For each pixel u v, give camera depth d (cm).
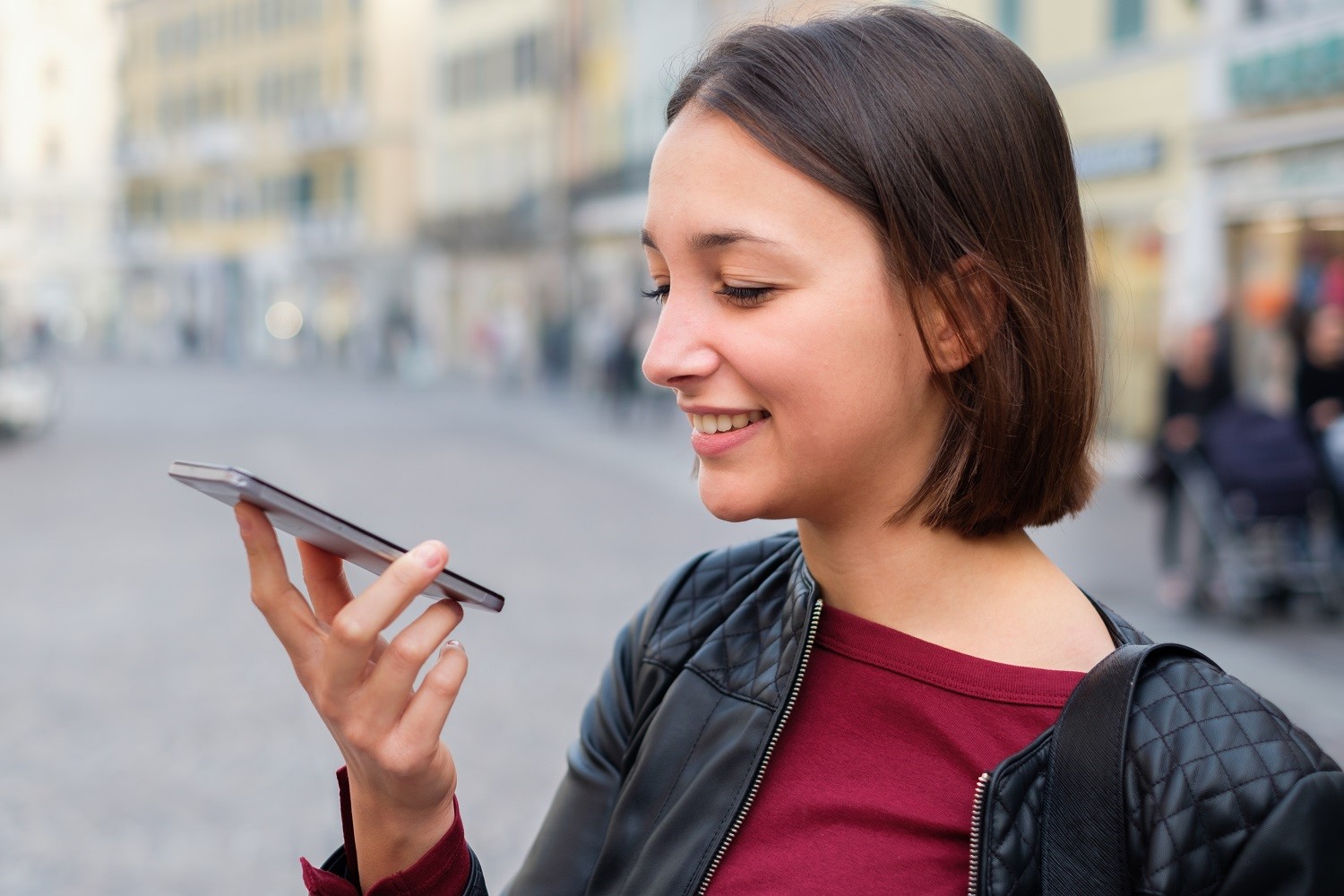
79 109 6456
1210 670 92
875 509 101
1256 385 1321
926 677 100
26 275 6469
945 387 98
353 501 1253
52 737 542
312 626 96
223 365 5134
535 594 816
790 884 99
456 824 104
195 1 5778
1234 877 85
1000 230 97
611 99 3472
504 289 4212
